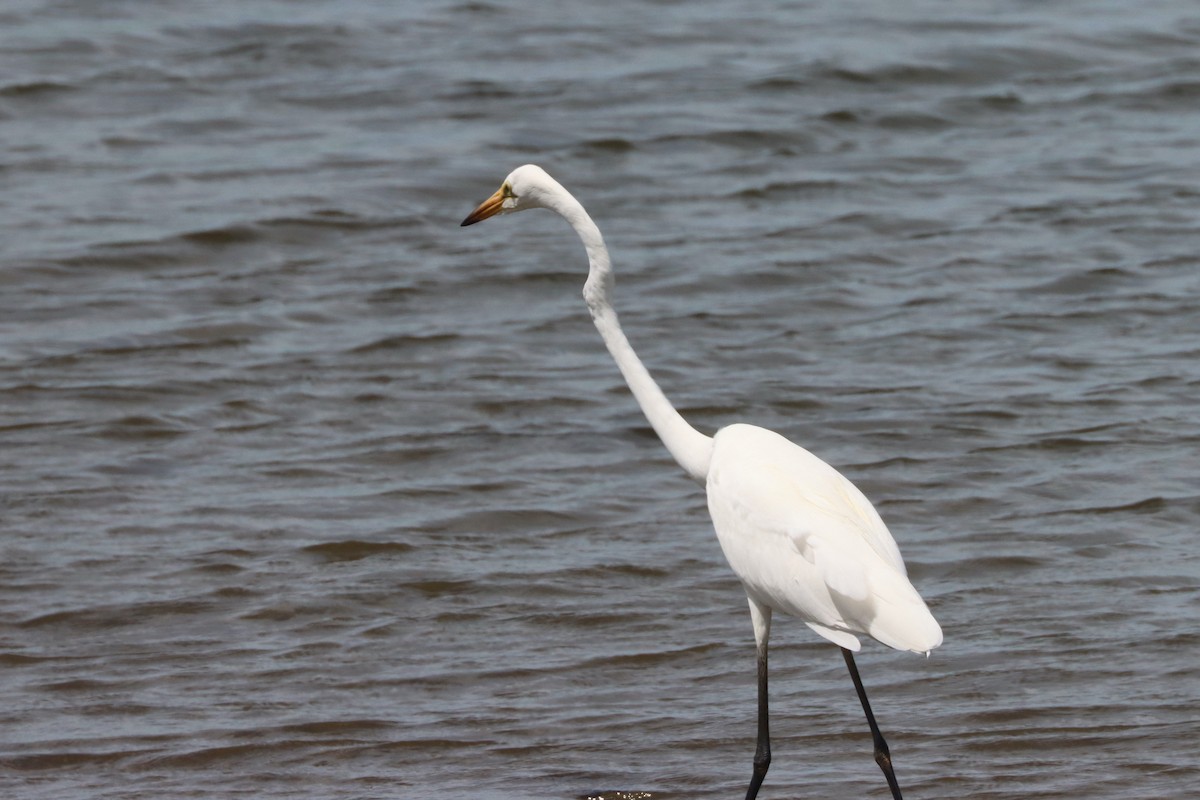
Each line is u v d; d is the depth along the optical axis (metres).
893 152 22.59
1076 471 12.93
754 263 18.58
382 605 10.80
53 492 12.84
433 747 8.81
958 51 26.33
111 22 27.52
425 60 26.03
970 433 13.93
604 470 13.34
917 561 11.31
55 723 9.18
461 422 14.46
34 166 21.42
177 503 12.63
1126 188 21.05
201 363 15.81
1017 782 8.13
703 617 10.55
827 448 13.74
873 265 18.66
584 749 8.75
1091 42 26.88
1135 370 15.39
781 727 8.95
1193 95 24.72
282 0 29.17
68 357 15.90
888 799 8.02
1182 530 11.72
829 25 27.97
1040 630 10.08
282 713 9.27
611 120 23.45
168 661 10.00
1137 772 8.18
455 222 20.05
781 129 23.16
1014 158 22.33
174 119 23.33
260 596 10.93
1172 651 9.68
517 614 10.63
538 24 27.97
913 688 9.39
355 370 15.72
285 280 18.19
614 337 8.70
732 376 15.54
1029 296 17.62
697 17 28.44
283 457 13.63
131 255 18.59
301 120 23.44
